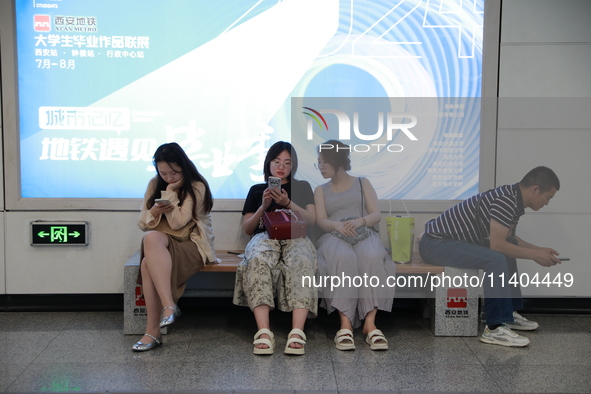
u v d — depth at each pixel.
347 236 3.47
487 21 3.90
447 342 3.46
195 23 3.92
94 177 3.97
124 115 3.95
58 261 3.99
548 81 3.94
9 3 3.83
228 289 4.07
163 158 3.41
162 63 3.93
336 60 3.96
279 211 3.55
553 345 3.42
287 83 3.97
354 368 3.03
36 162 3.94
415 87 3.95
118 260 4.00
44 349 3.29
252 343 3.42
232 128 3.99
